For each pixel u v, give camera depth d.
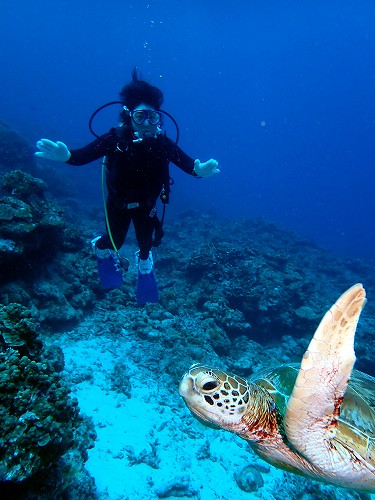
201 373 2.67
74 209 18.41
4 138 17.45
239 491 4.20
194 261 10.34
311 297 11.15
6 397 2.42
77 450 3.43
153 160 4.54
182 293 9.73
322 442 2.51
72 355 5.74
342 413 2.80
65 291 6.95
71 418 3.08
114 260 5.98
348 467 2.68
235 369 7.01
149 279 6.09
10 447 2.17
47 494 2.51
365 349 9.48
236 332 8.55
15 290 5.80
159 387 5.61
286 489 4.40
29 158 18.30
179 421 5.03
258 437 3.04
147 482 3.91
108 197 5.00
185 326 7.53
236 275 10.23
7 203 6.18
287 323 9.65
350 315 2.02
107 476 3.81
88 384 5.19
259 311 9.41
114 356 6.06
